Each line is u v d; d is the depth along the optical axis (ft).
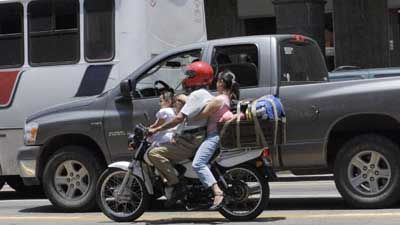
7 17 68.44
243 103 47.75
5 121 67.87
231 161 48.01
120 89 56.44
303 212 53.52
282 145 52.60
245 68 53.83
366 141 51.67
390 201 51.29
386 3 120.26
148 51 64.13
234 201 48.44
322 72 59.72
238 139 47.67
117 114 56.44
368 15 116.16
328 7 124.57
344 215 50.37
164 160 48.14
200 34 72.18
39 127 58.54
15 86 67.56
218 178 48.01
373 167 51.75
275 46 53.52
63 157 58.44
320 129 51.98
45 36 67.00
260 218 50.57
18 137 67.72
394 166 51.06
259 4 130.00
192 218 52.29
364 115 51.37
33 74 67.05
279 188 74.74
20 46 67.87
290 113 52.49
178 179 48.67
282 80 53.52
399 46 124.47
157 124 49.85
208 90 52.24
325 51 119.65
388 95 50.62
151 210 58.23
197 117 47.26
